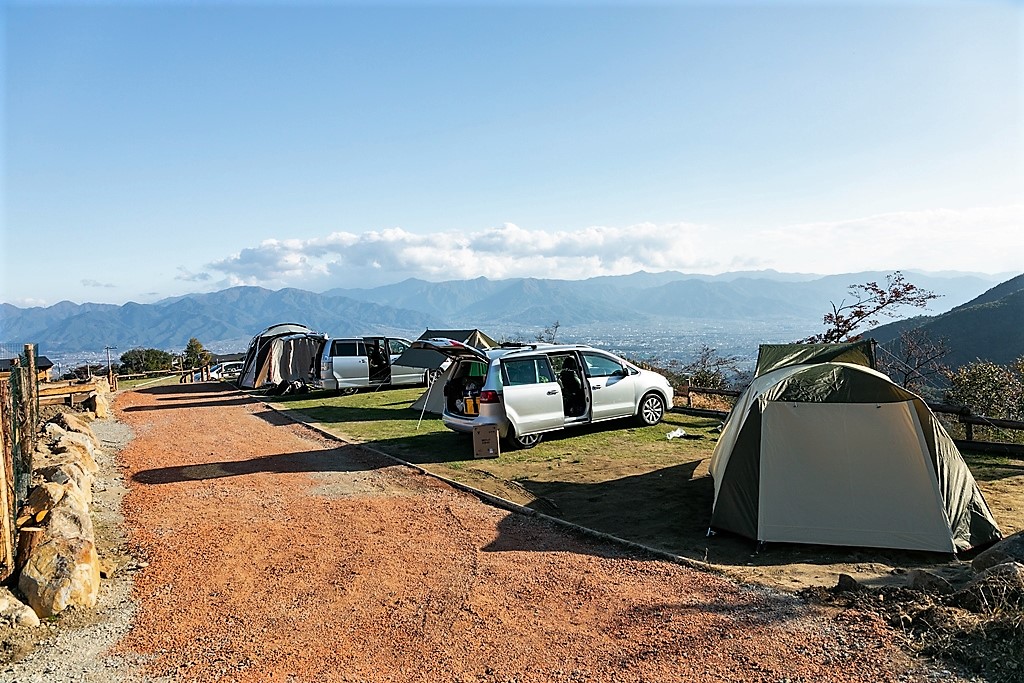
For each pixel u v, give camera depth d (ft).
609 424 42.52
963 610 14.19
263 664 13.91
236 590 18.04
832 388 21.81
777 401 22.02
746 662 13.12
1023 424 30.17
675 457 33.09
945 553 19.44
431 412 51.44
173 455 37.58
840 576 16.76
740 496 21.58
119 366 174.29
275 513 25.40
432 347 37.58
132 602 17.34
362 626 15.65
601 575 18.35
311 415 54.60
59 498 21.65
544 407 36.96
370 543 21.68
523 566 19.24
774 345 31.24
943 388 45.65
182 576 19.10
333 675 13.35
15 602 15.78
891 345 52.65
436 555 20.39
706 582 17.61
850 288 50.57
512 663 13.61
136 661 14.17
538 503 25.90
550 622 15.47
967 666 12.39
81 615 16.35
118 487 29.89
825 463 21.20
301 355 76.18
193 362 195.42
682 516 23.86
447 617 15.92
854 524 20.43
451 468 32.53
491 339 57.31
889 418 21.12
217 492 28.78
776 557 19.67
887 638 13.65
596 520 23.72
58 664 14.08
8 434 18.62
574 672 13.14
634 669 13.11
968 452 32.04
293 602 17.17
